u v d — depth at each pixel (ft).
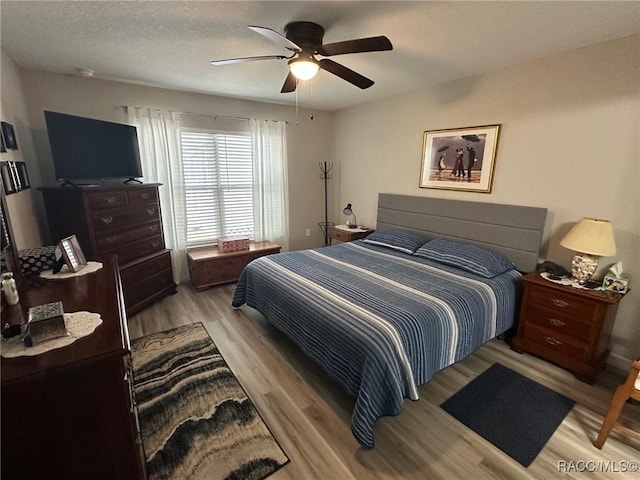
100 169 9.70
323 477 5.04
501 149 9.66
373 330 5.74
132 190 10.12
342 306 6.68
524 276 8.34
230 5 5.74
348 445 5.63
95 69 9.45
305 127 15.74
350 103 14.51
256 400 6.70
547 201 8.86
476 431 5.95
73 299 4.83
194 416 6.22
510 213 9.46
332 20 6.30
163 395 6.78
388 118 13.28
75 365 3.25
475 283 8.05
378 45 5.87
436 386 7.22
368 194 14.92
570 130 8.20
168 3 5.66
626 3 5.63
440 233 11.51
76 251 6.44
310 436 5.82
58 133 8.53
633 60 7.06
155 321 10.15
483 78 9.81
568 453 5.49
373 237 12.53
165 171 12.16
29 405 3.33
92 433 3.68
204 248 13.87
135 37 7.12
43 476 3.59
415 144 12.31
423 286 7.79
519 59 8.66
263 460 5.31
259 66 9.10
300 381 7.34
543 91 8.55
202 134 13.00
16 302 4.62
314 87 11.59
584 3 5.63
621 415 6.33
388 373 5.38
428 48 7.81
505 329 8.52
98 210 8.97
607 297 6.90
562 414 6.37
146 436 5.74
